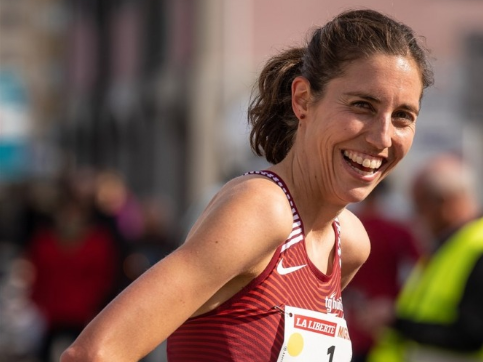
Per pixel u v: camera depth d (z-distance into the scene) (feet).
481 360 34.35
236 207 18.49
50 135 270.05
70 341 65.36
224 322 18.83
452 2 112.27
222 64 112.27
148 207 73.36
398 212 73.41
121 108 163.43
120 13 170.40
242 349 18.76
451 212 38.65
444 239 37.04
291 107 21.01
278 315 18.92
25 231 85.40
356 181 19.13
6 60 282.36
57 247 64.18
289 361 18.94
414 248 51.49
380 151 18.99
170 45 129.39
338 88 19.01
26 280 79.41
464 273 34.50
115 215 66.23
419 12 112.57
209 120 112.27
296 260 19.24
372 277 51.08
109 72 181.88
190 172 113.91
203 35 113.19
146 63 146.10
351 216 22.25
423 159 76.13
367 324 47.19
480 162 78.74
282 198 19.03
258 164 58.75
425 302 35.37
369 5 113.80
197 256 18.10
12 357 86.74
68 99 241.14
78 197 64.03
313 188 19.57
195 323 18.99
